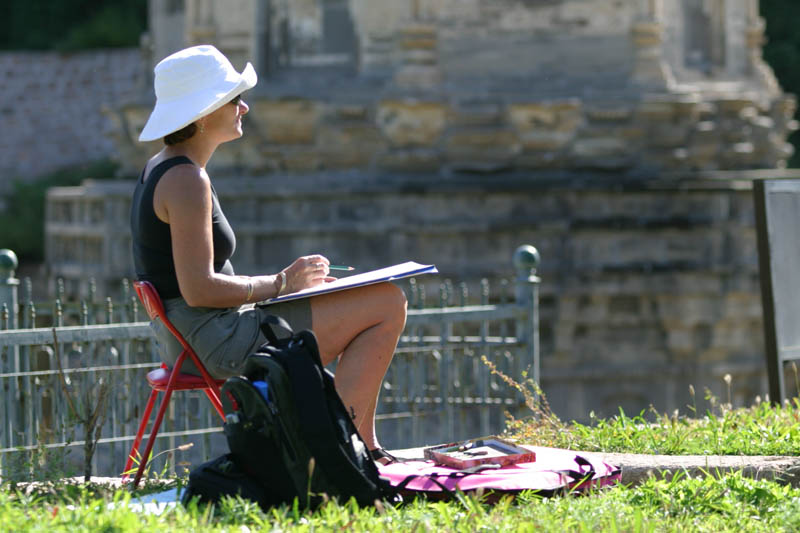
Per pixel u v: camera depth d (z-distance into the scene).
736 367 52.59
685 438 21.30
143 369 23.84
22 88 122.56
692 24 58.12
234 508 14.21
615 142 52.59
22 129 120.12
